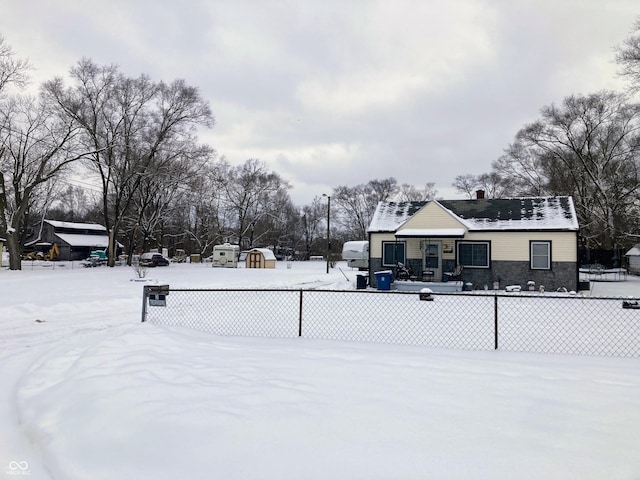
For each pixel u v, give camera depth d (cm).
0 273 2953
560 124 4316
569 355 703
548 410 455
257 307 1393
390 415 438
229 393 495
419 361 650
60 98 3641
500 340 882
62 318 1162
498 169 5169
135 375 555
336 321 1116
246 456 359
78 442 398
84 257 6197
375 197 8275
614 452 364
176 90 4344
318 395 493
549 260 2178
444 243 2311
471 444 377
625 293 2083
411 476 327
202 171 4972
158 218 5188
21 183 3956
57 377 609
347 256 4262
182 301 1552
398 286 2188
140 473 343
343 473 332
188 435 394
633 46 2862
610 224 4050
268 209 7262
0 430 448
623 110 3981
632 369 616
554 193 4812
